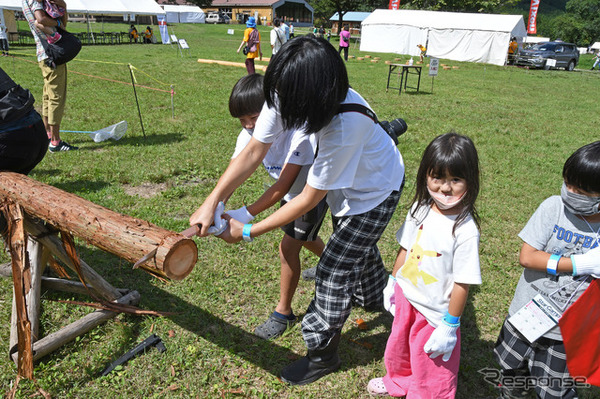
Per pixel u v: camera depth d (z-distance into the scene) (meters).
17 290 2.46
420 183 2.18
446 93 14.08
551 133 9.41
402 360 2.38
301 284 3.59
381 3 59.84
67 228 2.47
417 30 29.41
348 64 21.39
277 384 2.59
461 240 2.05
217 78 14.12
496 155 7.36
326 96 1.76
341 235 2.40
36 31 5.66
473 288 3.62
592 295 1.99
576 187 1.91
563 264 1.99
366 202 2.35
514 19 27.08
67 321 2.96
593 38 65.81
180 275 2.22
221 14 62.97
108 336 2.85
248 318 3.13
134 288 3.32
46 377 2.52
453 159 1.96
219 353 2.79
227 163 6.06
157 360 2.70
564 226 2.04
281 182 2.38
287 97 1.78
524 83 18.75
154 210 4.57
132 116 8.42
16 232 2.57
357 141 2.06
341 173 2.10
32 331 2.74
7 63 14.91
